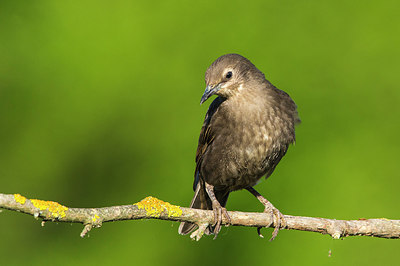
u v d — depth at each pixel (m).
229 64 9.80
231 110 9.81
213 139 9.98
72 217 6.83
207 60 13.86
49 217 6.68
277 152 9.91
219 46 13.93
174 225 12.59
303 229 9.01
